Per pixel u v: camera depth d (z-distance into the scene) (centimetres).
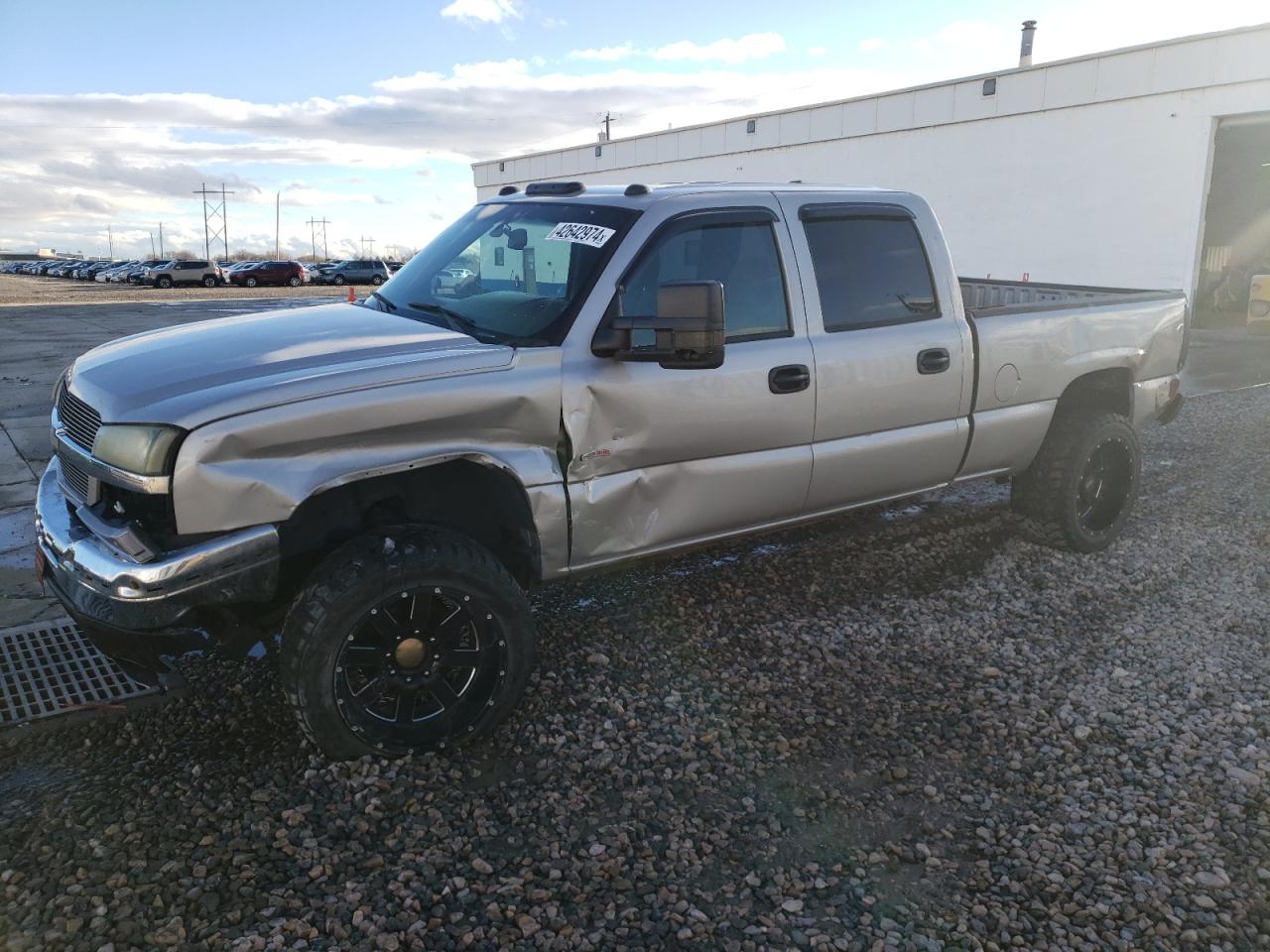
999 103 2106
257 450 276
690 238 367
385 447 297
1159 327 543
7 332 1933
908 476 442
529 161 3597
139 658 294
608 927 241
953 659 393
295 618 286
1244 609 447
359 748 302
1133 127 1895
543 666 379
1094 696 362
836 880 260
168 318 2356
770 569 494
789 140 2609
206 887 251
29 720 332
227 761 312
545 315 341
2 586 464
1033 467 507
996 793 301
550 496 330
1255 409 976
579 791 298
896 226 432
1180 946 237
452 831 278
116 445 278
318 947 231
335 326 348
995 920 245
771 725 339
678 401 352
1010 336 463
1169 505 621
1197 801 296
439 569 299
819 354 393
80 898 245
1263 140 2123
